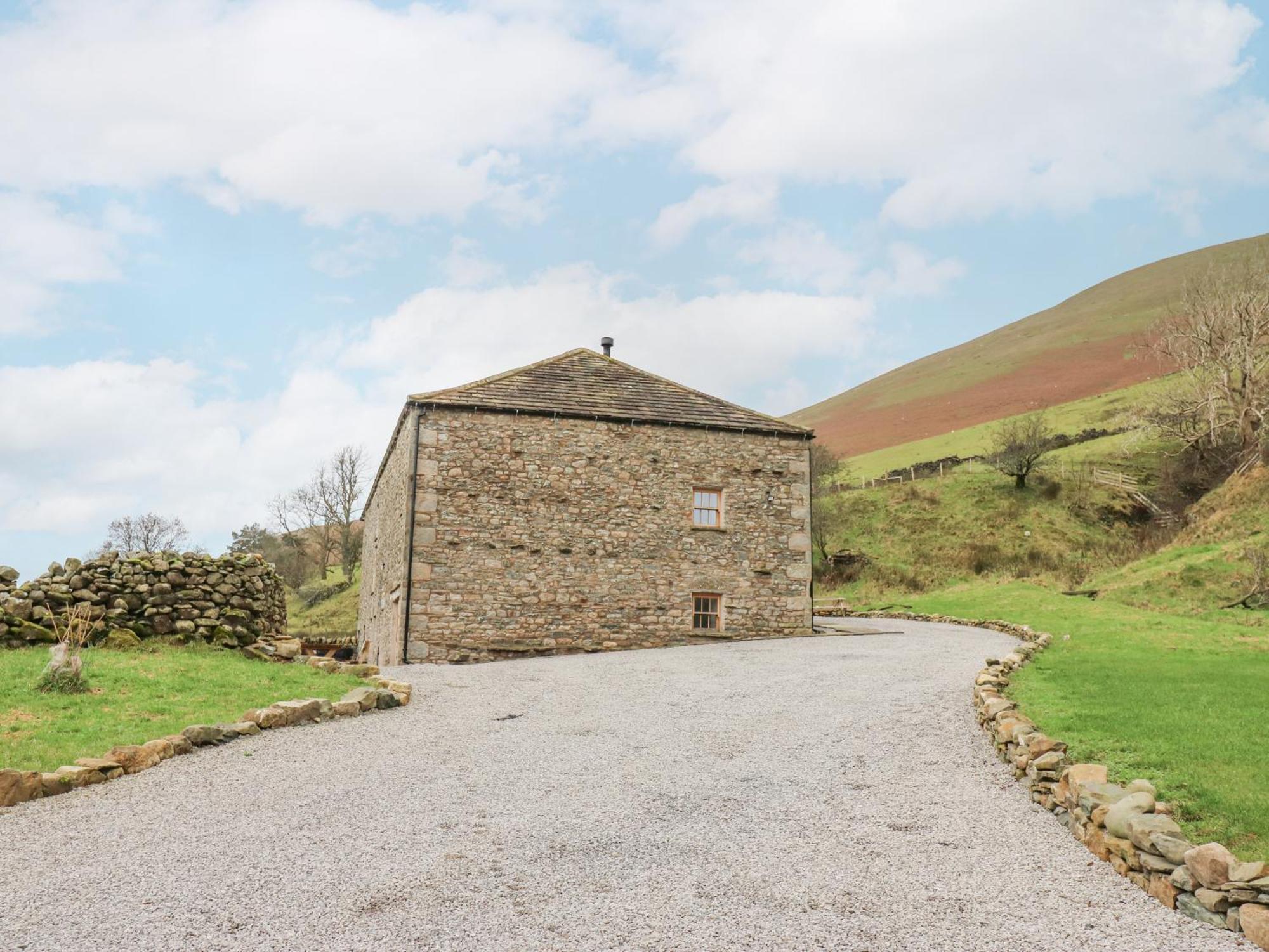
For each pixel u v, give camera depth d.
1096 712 9.11
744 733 10.09
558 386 21.30
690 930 5.12
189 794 7.69
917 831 6.75
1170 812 6.10
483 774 8.42
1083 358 82.81
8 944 4.86
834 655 16.52
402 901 5.50
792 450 21.78
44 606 13.65
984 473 49.19
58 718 9.36
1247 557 22.83
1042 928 5.07
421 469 19.31
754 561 21.02
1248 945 4.75
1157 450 47.94
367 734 10.10
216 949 4.84
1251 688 10.14
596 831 6.80
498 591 19.28
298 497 60.19
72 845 6.39
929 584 37.66
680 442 21.02
